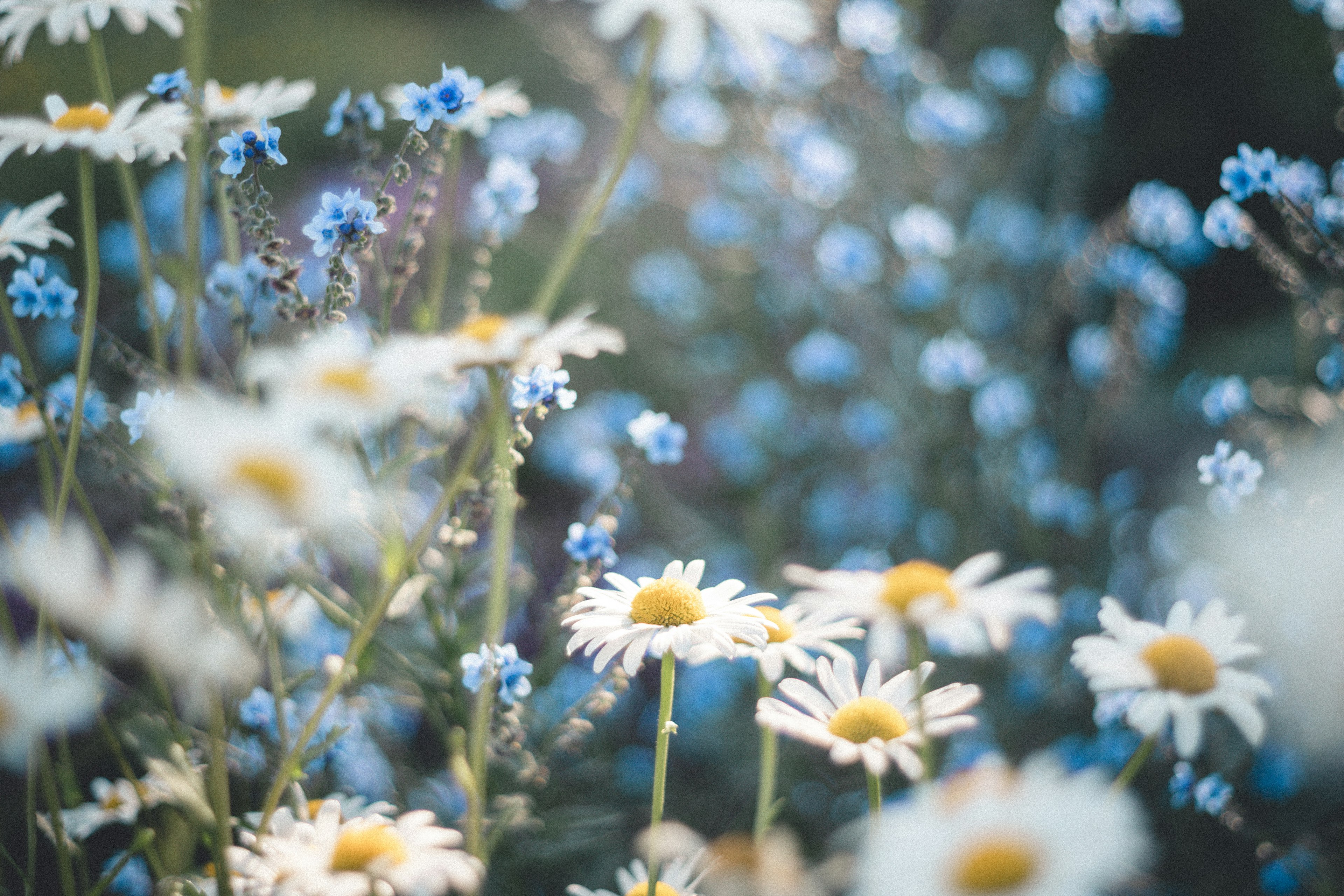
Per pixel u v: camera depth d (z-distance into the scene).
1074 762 0.80
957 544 1.00
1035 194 1.42
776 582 0.98
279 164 0.57
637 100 0.53
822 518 1.08
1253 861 0.71
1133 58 1.79
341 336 0.57
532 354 0.48
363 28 2.87
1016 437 1.07
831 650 0.53
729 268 1.20
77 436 0.53
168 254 0.61
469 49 2.60
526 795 0.66
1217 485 0.69
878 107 1.23
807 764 0.85
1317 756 0.72
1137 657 0.49
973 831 0.41
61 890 0.63
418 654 0.64
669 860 0.54
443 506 0.50
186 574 0.55
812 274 1.21
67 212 1.54
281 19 2.89
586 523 0.97
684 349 1.25
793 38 0.51
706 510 1.16
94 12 0.56
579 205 1.21
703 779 0.88
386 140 2.02
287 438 0.43
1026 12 1.54
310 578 0.59
